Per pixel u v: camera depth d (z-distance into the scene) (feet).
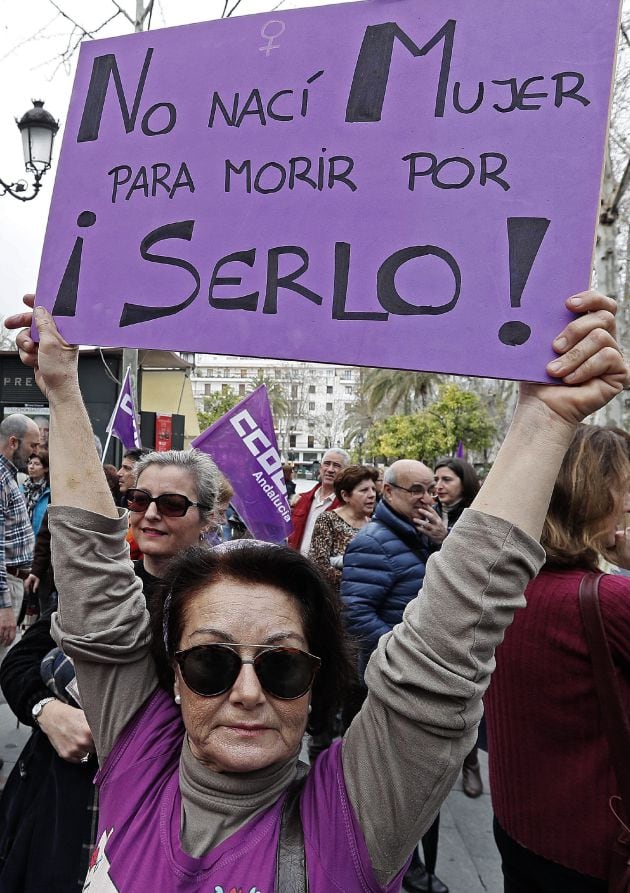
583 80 4.01
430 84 4.33
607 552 5.81
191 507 6.70
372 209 4.33
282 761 3.57
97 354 33.50
